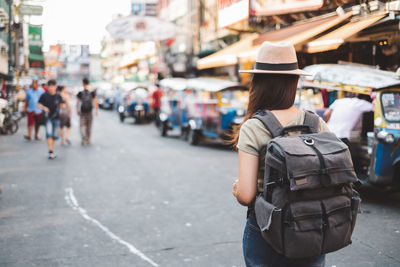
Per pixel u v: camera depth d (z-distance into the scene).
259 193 1.88
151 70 38.72
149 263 4.07
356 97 7.35
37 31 33.41
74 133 17.09
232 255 4.28
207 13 24.97
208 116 13.42
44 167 9.23
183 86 15.55
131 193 6.96
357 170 6.96
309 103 9.15
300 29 12.93
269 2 13.83
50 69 49.12
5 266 3.93
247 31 17.00
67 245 4.52
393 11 9.20
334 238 1.72
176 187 7.45
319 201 1.70
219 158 11.05
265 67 1.94
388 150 6.17
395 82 6.14
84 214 5.70
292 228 1.66
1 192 6.85
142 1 37.03
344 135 6.73
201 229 5.10
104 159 10.54
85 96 13.27
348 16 10.67
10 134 16.16
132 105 22.88
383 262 4.08
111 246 4.51
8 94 21.20
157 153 11.88
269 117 1.88
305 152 1.69
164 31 17.70
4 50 23.23
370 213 5.84
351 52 10.26
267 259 1.87
